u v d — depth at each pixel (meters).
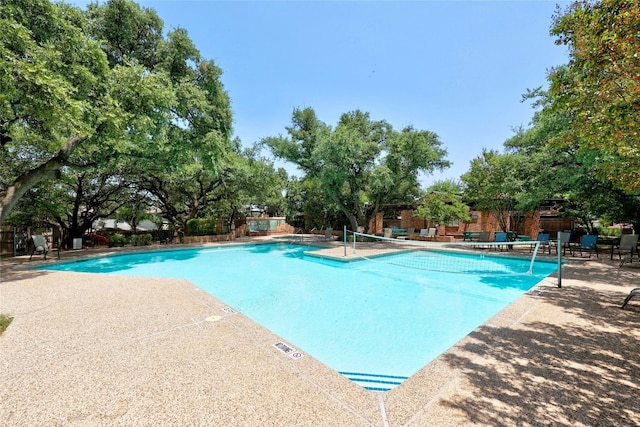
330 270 10.79
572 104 4.34
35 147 11.17
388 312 6.23
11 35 4.77
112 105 7.32
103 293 5.72
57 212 13.79
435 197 17.66
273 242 18.42
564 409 2.22
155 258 13.79
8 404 2.32
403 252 13.62
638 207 11.67
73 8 7.52
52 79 4.97
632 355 3.13
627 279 6.81
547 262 10.26
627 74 3.18
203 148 11.34
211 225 20.53
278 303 6.88
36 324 4.09
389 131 19.25
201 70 12.23
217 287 8.42
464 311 6.30
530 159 11.43
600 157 7.63
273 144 18.56
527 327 3.95
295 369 2.88
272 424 2.09
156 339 3.59
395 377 3.76
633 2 3.12
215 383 2.63
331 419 2.14
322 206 23.80
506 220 14.62
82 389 2.54
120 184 16.09
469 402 2.32
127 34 10.48
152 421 2.12
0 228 11.55
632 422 2.07
